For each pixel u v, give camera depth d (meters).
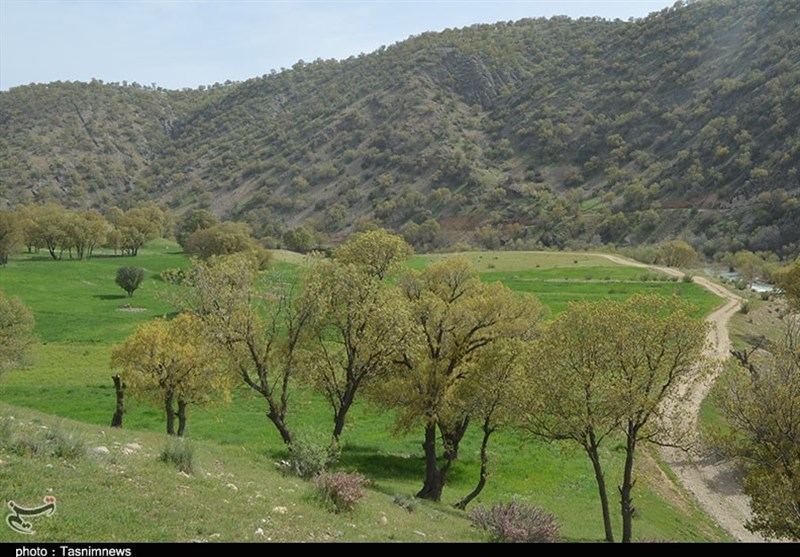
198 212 178.88
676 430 32.22
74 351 73.88
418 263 145.50
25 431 17.25
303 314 34.28
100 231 158.12
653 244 197.75
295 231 199.38
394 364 36.69
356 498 20.09
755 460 28.73
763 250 170.12
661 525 35.38
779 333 79.75
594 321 30.09
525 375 32.44
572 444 34.81
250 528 14.61
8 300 62.28
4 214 134.75
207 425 47.59
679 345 29.38
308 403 53.78
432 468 34.19
